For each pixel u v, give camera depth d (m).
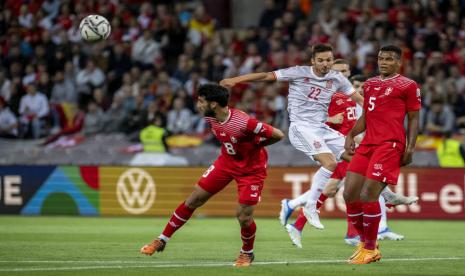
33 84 68.75
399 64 30.72
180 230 47.09
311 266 30.64
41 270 29.39
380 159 30.27
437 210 55.44
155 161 61.69
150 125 62.03
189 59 71.19
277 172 57.16
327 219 55.56
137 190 58.28
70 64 71.06
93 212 58.62
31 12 78.69
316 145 37.03
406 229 48.56
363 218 31.11
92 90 70.62
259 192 30.30
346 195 31.39
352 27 71.12
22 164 59.34
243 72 68.25
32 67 72.81
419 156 59.28
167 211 57.88
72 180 58.88
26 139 67.25
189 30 75.94
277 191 57.09
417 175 55.56
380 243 40.03
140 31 75.44
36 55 73.81
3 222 52.69
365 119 31.45
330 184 38.03
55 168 59.03
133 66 72.19
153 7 82.31
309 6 78.81
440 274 28.66
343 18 72.06
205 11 80.00
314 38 69.25
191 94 67.56
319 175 36.78
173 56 74.94
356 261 31.28
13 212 59.25
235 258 33.38
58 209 59.00
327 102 37.41
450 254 35.12
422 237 43.44
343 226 50.03
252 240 30.78
